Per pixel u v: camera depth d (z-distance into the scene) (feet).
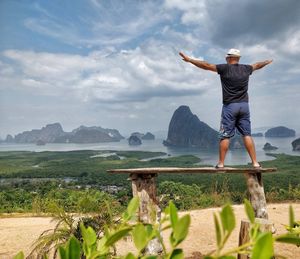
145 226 2.55
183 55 15.90
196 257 19.29
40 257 14.35
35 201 41.45
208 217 29.19
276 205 35.91
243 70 15.75
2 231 26.99
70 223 14.85
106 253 2.82
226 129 15.60
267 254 1.79
